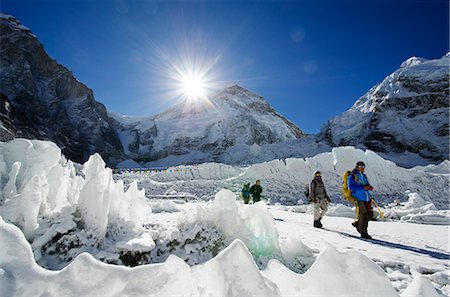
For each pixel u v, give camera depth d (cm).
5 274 112
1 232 127
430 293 123
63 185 327
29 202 243
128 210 342
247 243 301
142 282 111
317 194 597
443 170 2223
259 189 1044
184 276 112
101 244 263
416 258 323
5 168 302
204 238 312
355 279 117
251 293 104
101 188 280
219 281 109
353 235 491
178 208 891
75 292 110
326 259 126
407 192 1831
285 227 570
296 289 124
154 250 294
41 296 109
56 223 261
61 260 238
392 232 546
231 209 331
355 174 507
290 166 2275
